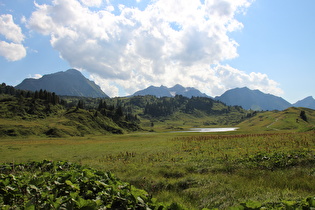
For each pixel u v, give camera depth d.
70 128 114.88
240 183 10.29
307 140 21.84
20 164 14.45
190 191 9.91
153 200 5.68
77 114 141.38
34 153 30.09
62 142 58.94
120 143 43.28
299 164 12.51
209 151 19.59
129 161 18.14
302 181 10.04
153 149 25.38
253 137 30.61
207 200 8.77
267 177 11.07
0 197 5.94
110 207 5.36
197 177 11.55
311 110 181.62
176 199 9.14
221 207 7.85
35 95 170.00
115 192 6.11
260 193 8.86
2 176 8.52
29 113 134.88
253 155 14.75
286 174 11.23
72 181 7.08
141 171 14.05
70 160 21.77
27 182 7.35
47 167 13.53
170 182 11.30
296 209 4.97
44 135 97.75
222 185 10.16
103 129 135.25
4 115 121.56
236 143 24.42
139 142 42.28
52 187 6.67
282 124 133.00
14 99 154.75
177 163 15.22
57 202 4.78
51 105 161.50
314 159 12.82
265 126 142.62
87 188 6.74
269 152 15.44
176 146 26.80
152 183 11.55
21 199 6.20
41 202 5.37
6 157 26.45
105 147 34.72
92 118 142.25
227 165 13.47
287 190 8.85
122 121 172.00
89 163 18.64
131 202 5.47
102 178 8.68
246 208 5.01
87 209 4.55
